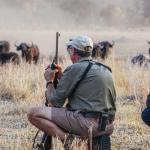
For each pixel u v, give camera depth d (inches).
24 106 1126.4
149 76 1409.9
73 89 740.7
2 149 805.9
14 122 1007.6
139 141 876.0
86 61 745.0
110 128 741.3
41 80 1380.4
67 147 745.0
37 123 754.2
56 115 747.4
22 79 1365.7
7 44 3016.7
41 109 754.2
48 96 751.7
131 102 1197.1
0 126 971.3
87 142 739.4
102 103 734.5
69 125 743.1
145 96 1123.3
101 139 735.7
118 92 1332.4
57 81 768.9
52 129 749.9
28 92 1274.6
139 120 1006.4
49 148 775.1
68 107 758.5
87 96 736.3
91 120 733.3
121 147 844.0
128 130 939.3
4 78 1360.7
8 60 2336.4
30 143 827.4
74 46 745.0
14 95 1256.2
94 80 733.9
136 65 1568.7
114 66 1546.5
